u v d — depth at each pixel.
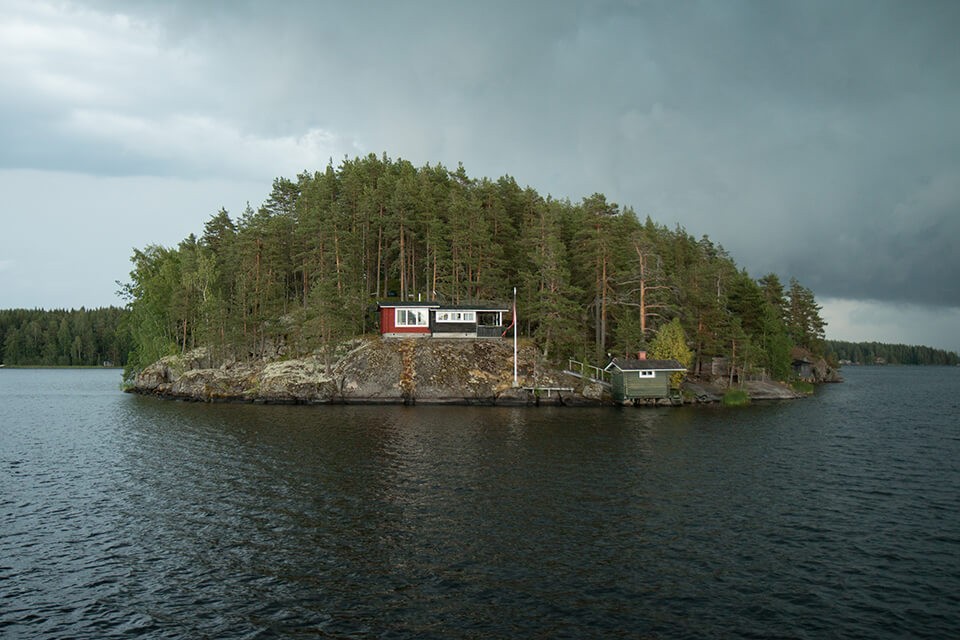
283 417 54.44
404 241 86.38
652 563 19.30
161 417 56.06
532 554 20.02
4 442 43.34
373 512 24.61
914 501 26.56
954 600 16.73
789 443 41.12
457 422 50.69
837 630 15.02
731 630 14.99
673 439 42.22
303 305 88.19
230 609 16.30
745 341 75.44
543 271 71.81
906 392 97.00
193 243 104.81
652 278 72.25
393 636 14.72
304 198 92.12
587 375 69.69
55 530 23.05
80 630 15.25
